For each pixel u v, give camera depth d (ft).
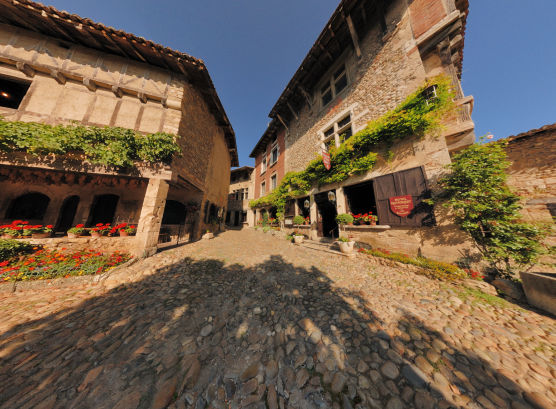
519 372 5.97
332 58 29.89
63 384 5.42
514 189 13.50
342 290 11.37
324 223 31.65
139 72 20.75
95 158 17.46
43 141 15.87
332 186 25.54
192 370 5.95
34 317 8.42
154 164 19.42
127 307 9.37
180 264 15.52
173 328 7.84
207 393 5.35
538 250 11.21
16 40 18.06
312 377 5.84
